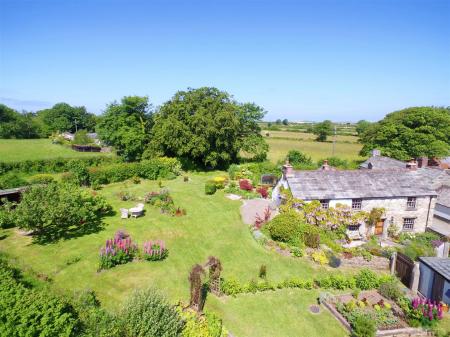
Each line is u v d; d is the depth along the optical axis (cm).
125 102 5453
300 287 1884
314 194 2616
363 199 2697
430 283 1839
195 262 2116
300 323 1580
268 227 2545
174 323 1186
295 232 2373
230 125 5141
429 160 5478
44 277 1720
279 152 8250
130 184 4112
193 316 1411
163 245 2144
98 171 3953
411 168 3055
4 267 1538
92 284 1745
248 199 3612
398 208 2784
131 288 1742
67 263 1938
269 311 1656
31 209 2131
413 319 1567
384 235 2711
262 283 1834
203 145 4997
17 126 9881
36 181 3647
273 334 1490
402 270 2045
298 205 2577
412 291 1923
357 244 2500
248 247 2370
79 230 2470
